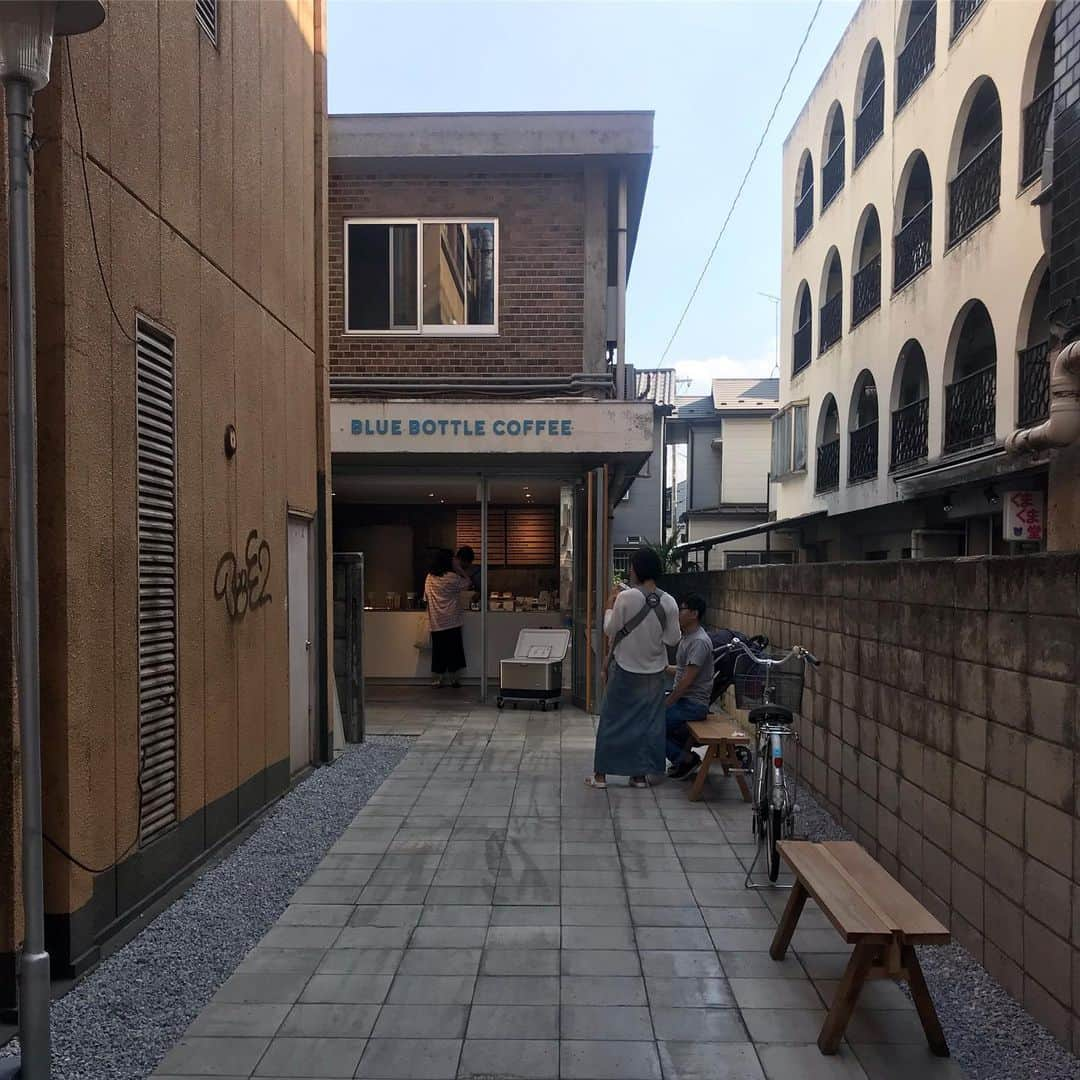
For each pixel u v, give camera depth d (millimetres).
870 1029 3480
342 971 3986
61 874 3727
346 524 13789
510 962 4082
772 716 5324
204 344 5277
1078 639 3107
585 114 10586
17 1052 3299
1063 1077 3023
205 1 5320
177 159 4906
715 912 4676
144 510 4496
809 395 21141
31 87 2895
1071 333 7961
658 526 29516
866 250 18125
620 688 7102
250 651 6020
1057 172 8273
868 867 3867
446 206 11000
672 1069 3217
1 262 3570
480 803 6781
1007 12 11797
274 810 6438
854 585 5641
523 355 10953
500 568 13664
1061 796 3213
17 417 2863
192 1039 3412
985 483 12242
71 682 3742
